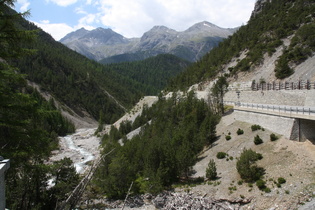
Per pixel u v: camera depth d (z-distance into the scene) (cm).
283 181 2709
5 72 1472
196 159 4353
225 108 6069
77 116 15612
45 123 8562
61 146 8850
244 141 4012
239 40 10631
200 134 4759
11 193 2725
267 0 12688
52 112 1775
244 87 6988
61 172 3241
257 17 11850
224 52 10844
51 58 19125
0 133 1523
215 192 3130
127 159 4747
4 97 1442
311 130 3148
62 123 11869
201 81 10156
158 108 8519
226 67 9462
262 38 9181
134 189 4019
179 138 4803
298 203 2366
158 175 3806
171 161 3984
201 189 3316
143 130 7162
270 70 7231
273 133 3719
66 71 19362
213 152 4272
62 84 17488
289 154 3094
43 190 3231
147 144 5175
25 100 1551
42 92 15288
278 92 4769
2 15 1366
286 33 8450
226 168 3616
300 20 8531
